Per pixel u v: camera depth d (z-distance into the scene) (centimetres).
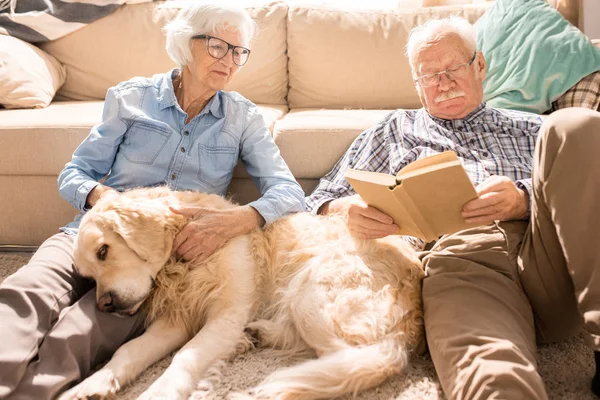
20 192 223
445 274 145
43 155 214
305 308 144
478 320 127
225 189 195
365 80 266
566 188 121
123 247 145
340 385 125
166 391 124
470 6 274
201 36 173
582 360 141
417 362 143
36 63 256
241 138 192
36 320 132
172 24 179
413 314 145
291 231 163
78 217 174
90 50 276
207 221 155
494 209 130
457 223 132
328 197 186
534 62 228
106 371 129
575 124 122
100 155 178
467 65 176
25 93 243
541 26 236
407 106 269
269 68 274
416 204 126
